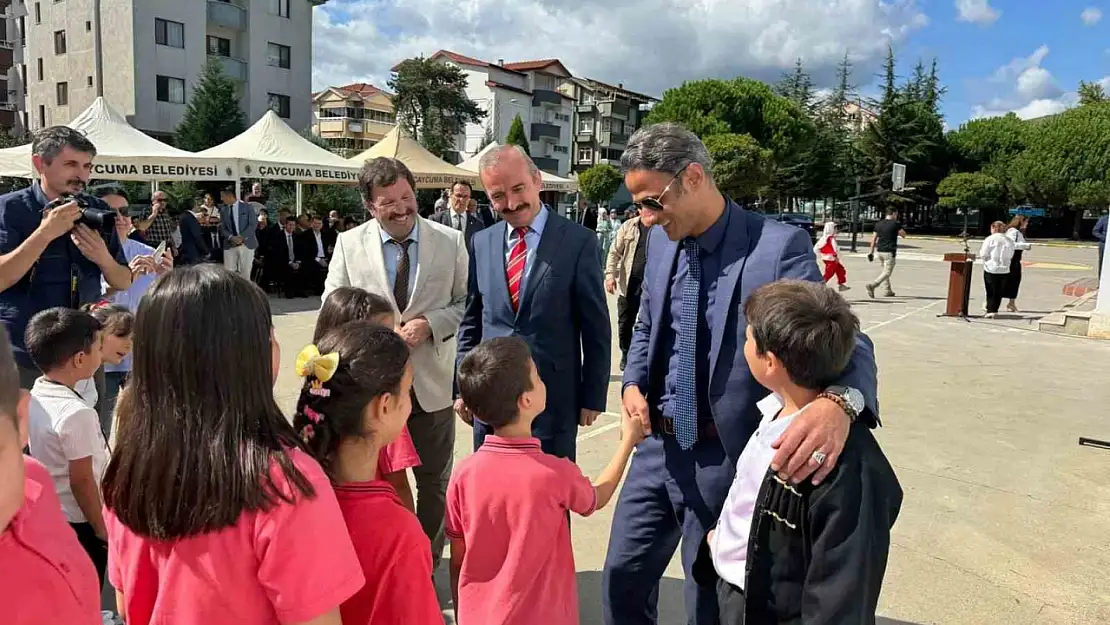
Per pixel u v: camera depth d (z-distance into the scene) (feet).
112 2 103.86
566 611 7.50
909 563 11.28
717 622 7.52
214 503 4.06
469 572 7.33
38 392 8.59
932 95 163.12
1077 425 18.44
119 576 4.66
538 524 7.10
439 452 10.28
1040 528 12.46
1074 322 32.37
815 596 4.92
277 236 42.57
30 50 116.98
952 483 14.43
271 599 4.17
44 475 4.87
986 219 154.61
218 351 4.17
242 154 41.78
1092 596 10.37
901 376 23.86
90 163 10.58
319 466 4.55
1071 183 132.26
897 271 65.31
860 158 151.23
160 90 106.42
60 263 10.43
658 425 7.95
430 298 10.33
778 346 5.36
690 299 7.31
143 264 12.41
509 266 9.65
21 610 4.35
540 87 206.49
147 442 4.19
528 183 9.32
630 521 8.16
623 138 227.20
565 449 9.74
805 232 6.99
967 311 37.78
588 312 9.65
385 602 5.23
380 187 9.93
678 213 6.98
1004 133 154.30
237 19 113.39
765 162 124.47
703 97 139.54
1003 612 9.96
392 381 5.18
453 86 148.15
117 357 11.17
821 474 5.02
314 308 38.14
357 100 188.14
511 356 7.18
